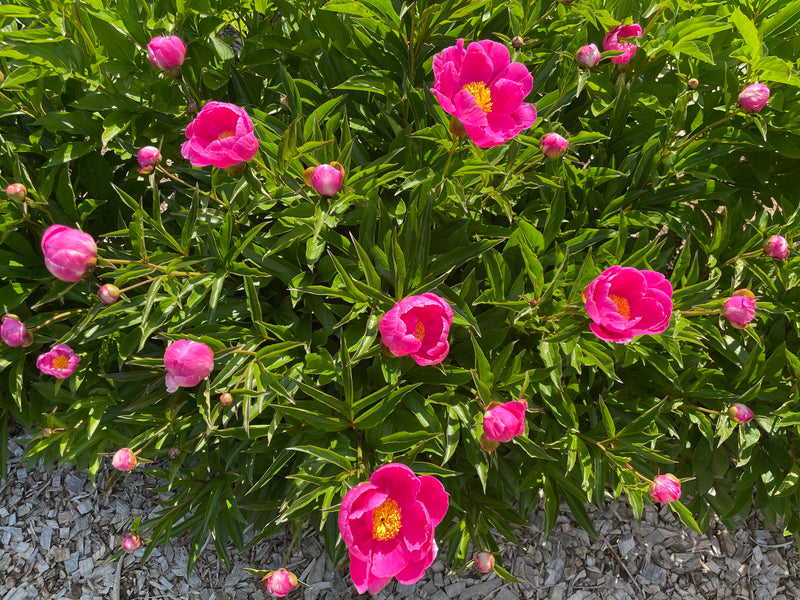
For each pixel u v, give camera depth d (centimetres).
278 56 109
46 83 102
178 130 105
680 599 117
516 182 93
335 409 91
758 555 120
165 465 125
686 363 101
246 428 83
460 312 89
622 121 104
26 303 108
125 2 98
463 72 85
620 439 92
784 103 105
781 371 102
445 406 95
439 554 119
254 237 94
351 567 78
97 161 106
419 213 93
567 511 124
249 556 119
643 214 102
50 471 122
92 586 116
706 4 101
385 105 103
